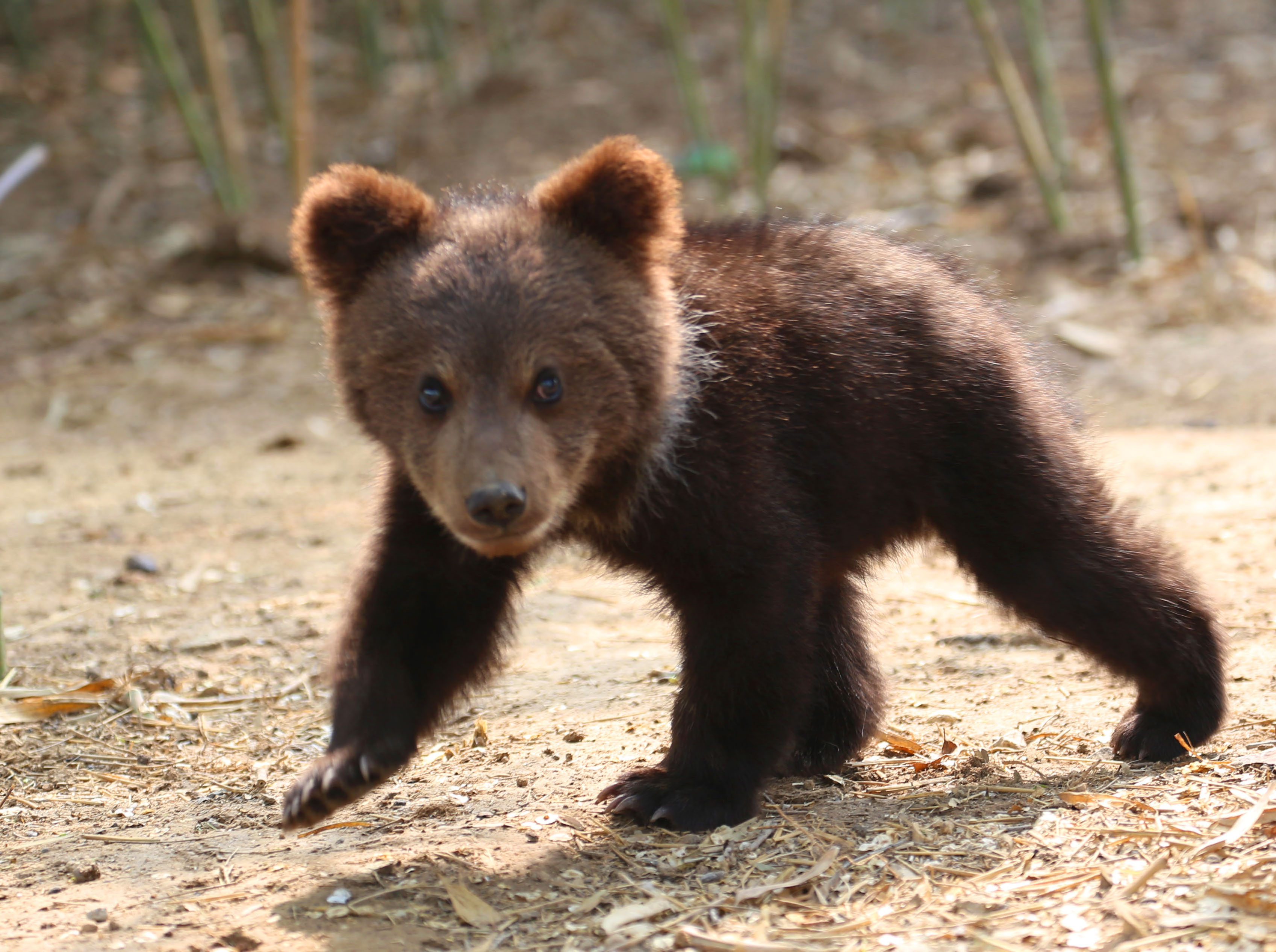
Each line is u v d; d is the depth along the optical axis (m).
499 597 8.68
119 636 12.66
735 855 7.66
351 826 8.55
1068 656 11.12
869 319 8.86
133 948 6.89
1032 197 27.34
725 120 32.72
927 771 8.98
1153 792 8.00
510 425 7.34
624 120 33.44
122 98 35.50
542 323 7.48
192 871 7.91
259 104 34.75
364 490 9.89
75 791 9.42
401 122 33.91
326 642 12.18
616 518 8.27
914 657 11.45
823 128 32.25
